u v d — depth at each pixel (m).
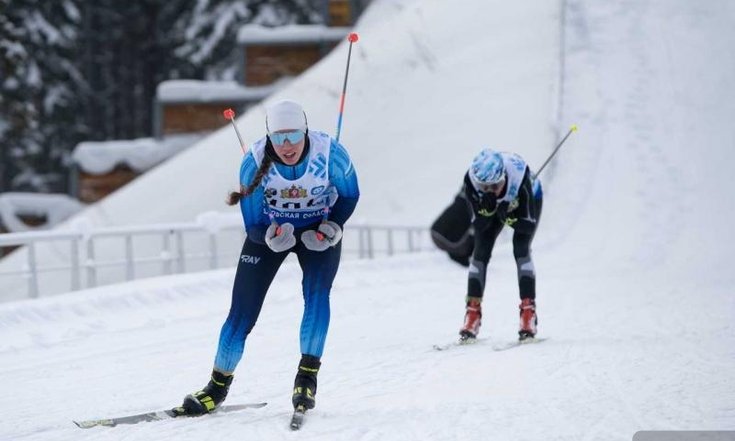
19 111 108.44
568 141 88.75
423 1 118.06
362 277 44.59
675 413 16.47
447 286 42.50
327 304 17.19
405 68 103.50
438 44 106.81
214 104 111.44
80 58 148.62
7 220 106.25
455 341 26.59
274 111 16.03
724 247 66.19
